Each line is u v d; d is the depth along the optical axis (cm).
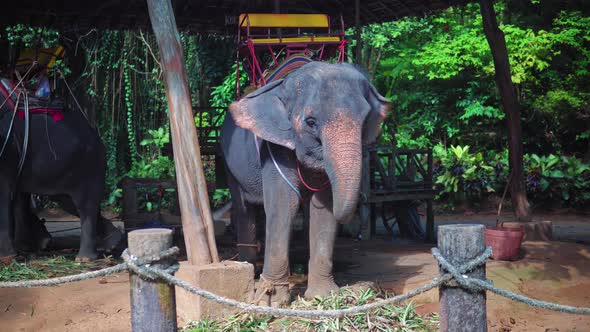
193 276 481
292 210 516
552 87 1697
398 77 1766
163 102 1639
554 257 717
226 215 1355
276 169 515
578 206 1396
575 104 1599
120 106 1608
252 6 899
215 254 517
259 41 618
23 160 684
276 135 485
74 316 509
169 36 527
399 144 1614
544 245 765
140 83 1612
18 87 695
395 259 729
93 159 727
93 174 728
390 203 1001
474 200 1423
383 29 1634
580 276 654
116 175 1561
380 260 725
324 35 625
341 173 436
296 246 815
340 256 760
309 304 497
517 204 857
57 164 701
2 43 852
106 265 691
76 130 718
